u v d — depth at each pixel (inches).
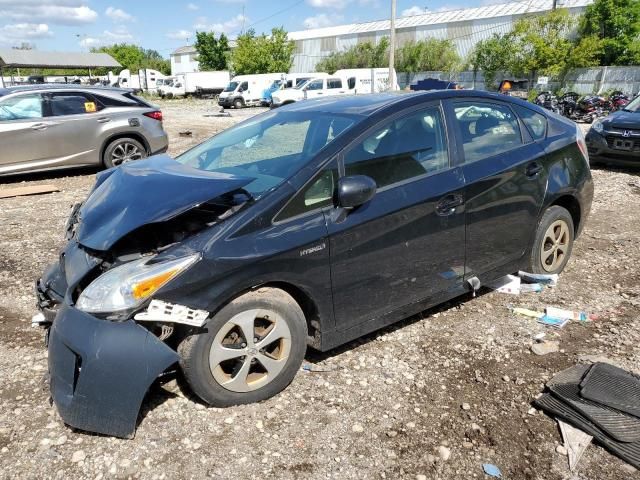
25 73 3277.6
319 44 2669.8
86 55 2036.2
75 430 109.0
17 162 356.8
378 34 2396.7
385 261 129.1
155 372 102.0
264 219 111.7
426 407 116.3
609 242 222.2
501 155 154.8
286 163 126.0
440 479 97.0
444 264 142.4
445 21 2192.4
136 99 409.4
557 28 1519.4
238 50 2087.8
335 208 120.7
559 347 139.8
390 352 138.2
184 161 154.8
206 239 106.8
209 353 109.2
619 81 1405.0
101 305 101.7
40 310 132.9
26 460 101.3
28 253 216.2
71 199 315.9
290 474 98.0
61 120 367.9
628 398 113.6
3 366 132.8
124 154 398.0
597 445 104.3
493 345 141.3
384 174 130.4
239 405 116.4
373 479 97.0
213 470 98.7
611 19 1461.6
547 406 114.2
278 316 115.6
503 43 1621.6
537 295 170.9
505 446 104.6
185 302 103.1
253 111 1242.6
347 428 110.0
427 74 1895.9
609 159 375.2
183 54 3363.7
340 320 126.0
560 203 181.8
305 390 122.6
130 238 113.7
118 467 99.4
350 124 131.3
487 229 151.0
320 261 117.7
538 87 1523.1
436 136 142.5
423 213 133.6
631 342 141.3
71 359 103.9
